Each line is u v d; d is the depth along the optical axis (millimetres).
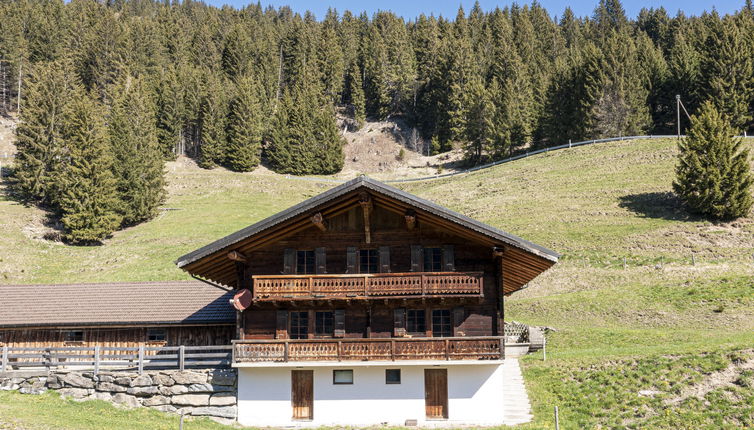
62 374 29562
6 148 123750
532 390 29672
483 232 26625
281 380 27922
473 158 128000
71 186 82062
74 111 87188
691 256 56344
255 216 93312
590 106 113500
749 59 110688
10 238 76688
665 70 130250
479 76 153000
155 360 32625
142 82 131250
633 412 26250
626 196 75125
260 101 152375
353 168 140125
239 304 26719
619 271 54781
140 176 91750
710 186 64562
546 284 54375
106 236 84875
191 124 139500
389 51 179125
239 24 191500
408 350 27172
